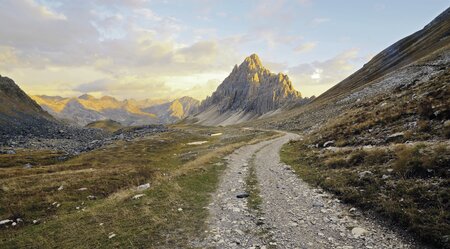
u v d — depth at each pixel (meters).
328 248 10.81
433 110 22.75
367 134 27.81
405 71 72.88
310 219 13.90
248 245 11.49
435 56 67.31
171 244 11.98
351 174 18.92
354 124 33.88
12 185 29.38
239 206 16.77
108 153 72.56
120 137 124.12
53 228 15.86
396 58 124.88
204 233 12.94
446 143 16.69
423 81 36.72
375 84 82.75
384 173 16.73
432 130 20.34
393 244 10.58
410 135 21.22
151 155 67.44
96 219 16.03
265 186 21.50
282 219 14.20
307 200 16.92
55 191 27.30
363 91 83.50
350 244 10.98
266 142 59.88
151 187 22.45
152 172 34.19
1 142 104.75
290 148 43.56
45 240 13.92
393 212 12.42
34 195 26.11
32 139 123.12
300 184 20.88
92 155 70.50
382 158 19.28
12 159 66.62
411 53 112.00
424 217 11.34
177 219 14.88
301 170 25.42
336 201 15.96
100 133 187.25
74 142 126.19
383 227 12.05
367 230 11.99
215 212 15.84
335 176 19.95
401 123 25.39
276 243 11.54
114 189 28.42
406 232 11.27
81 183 29.75
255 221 14.13
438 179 13.57
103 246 12.30
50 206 23.58
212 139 95.19
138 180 30.17
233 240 12.04
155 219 14.81
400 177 15.38
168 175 28.33
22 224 20.16
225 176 26.33
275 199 17.80
